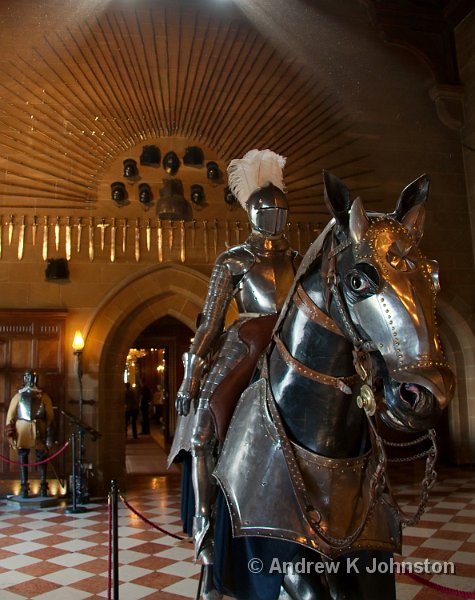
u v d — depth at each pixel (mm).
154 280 9922
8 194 9727
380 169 11047
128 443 17609
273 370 2252
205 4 10633
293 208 10453
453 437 11328
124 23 10305
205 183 10266
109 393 9773
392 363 1598
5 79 9891
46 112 9953
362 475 2094
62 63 10070
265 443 2150
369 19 11602
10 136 9797
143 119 10242
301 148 10688
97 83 10148
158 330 16828
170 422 16750
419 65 11719
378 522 2086
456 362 11453
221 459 2312
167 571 4918
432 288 1695
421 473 10203
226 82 10547
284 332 2234
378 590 2125
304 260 2141
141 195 9938
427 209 11281
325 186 1935
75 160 9984
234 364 2648
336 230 1938
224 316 2895
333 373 2021
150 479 10617
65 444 8758
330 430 2064
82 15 10195
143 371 27500
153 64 10336
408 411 1573
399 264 1678
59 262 9617
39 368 9422
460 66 11719
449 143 11562
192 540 2957
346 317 1817
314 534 1959
